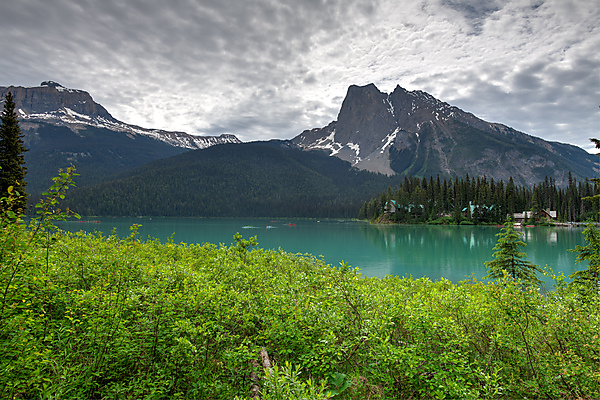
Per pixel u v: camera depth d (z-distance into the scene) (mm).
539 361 5891
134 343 5547
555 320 6215
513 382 5750
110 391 4824
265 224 149375
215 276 9430
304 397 4168
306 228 119375
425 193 140000
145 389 4816
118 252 8906
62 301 6547
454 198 143875
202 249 15516
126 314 6312
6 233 4906
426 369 5660
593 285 8836
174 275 8391
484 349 7004
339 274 7617
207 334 5605
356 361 6379
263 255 14664
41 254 7148
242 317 6492
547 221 120812
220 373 5535
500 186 136875
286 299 7273
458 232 93688
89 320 5371
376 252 51875
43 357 4672
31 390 4418
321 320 6414
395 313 6492
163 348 5652
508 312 6281
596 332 5812
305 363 6020
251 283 9172
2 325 4555
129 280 7461
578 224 112562
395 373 5742
